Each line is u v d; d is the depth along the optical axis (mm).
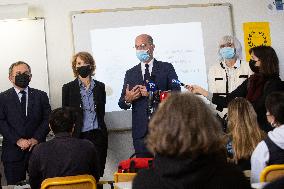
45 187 2535
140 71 4895
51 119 2883
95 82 4621
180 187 1410
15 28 4992
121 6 5152
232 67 4902
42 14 5090
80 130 4387
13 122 4438
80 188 2576
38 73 5004
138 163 2912
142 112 4430
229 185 1401
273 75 3732
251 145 2770
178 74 5145
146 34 5129
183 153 1424
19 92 4508
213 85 4957
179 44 5168
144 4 5172
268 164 2508
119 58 5094
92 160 2885
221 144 1478
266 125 3572
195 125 1438
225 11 5242
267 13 5309
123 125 5074
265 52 3762
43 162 2791
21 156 4410
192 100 1486
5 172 4453
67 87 4516
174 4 5199
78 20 5098
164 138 1442
